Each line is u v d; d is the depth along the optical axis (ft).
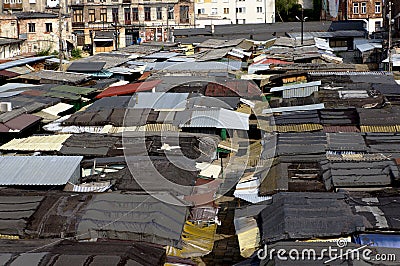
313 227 44.93
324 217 45.85
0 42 180.14
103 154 66.59
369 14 216.13
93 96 111.14
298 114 79.51
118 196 51.39
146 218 48.06
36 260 39.27
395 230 43.96
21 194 51.60
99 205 49.65
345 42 186.50
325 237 44.19
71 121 80.69
